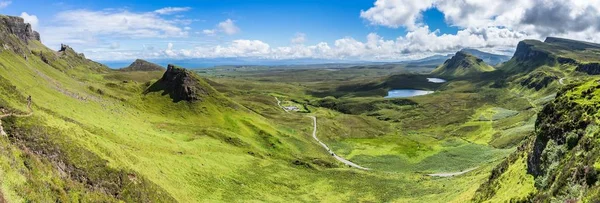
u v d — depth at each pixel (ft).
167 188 250.98
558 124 204.54
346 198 372.38
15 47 600.80
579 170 152.66
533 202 177.17
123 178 208.85
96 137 254.88
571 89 227.81
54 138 198.90
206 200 277.64
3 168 131.95
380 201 362.33
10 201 120.57
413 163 588.91
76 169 188.03
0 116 191.11
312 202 348.18
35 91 382.01
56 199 148.66
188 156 367.25
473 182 343.46
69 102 405.39
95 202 172.86
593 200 128.98
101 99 533.14
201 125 589.73
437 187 387.55
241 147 510.99
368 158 617.21
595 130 173.27
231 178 357.61
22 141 183.62
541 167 198.59
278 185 384.47
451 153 642.63
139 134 380.99
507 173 240.94
